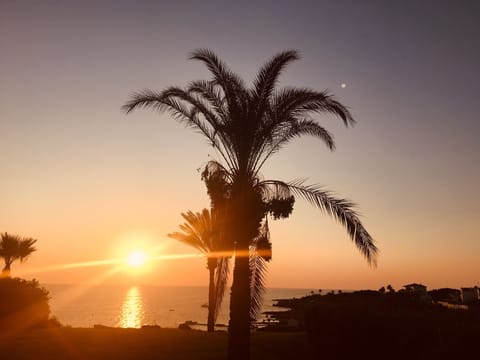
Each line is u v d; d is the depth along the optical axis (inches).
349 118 597.0
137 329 1070.4
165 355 650.2
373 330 494.3
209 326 1202.0
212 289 1222.3
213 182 582.2
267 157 622.5
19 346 729.6
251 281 605.6
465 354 417.7
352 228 565.9
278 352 669.9
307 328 588.4
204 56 614.9
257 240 614.2
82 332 958.4
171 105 625.9
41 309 1153.4
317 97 588.7
